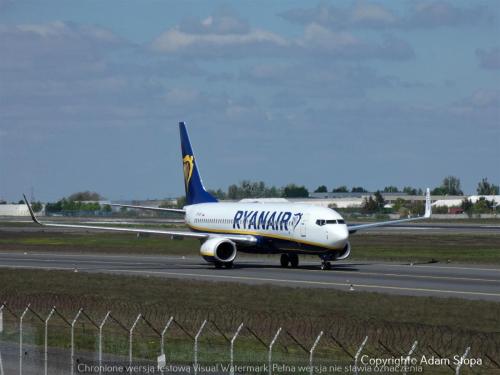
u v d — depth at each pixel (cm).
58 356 9288
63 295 14588
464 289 15338
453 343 9769
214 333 10638
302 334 10362
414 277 17688
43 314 12625
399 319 11488
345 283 16500
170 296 14375
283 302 13325
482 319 11488
